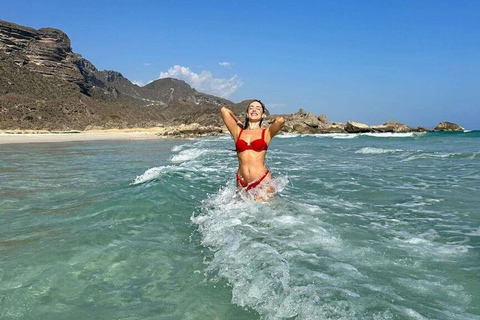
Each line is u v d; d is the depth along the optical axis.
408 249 3.53
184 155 15.38
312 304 2.39
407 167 10.91
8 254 3.38
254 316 2.33
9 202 5.79
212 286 2.77
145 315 2.36
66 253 3.42
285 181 5.96
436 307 2.37
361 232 4.07
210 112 86.06
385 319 2.21
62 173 9.66
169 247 3.63
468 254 3.39
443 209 5.34
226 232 4.00
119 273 3.02
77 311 2.42
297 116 66.25
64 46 121.38
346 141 32.94
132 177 8.70
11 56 105.31
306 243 3.64
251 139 5.66
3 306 2.46
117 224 4.39
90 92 132.62
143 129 71.38
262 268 2.96
